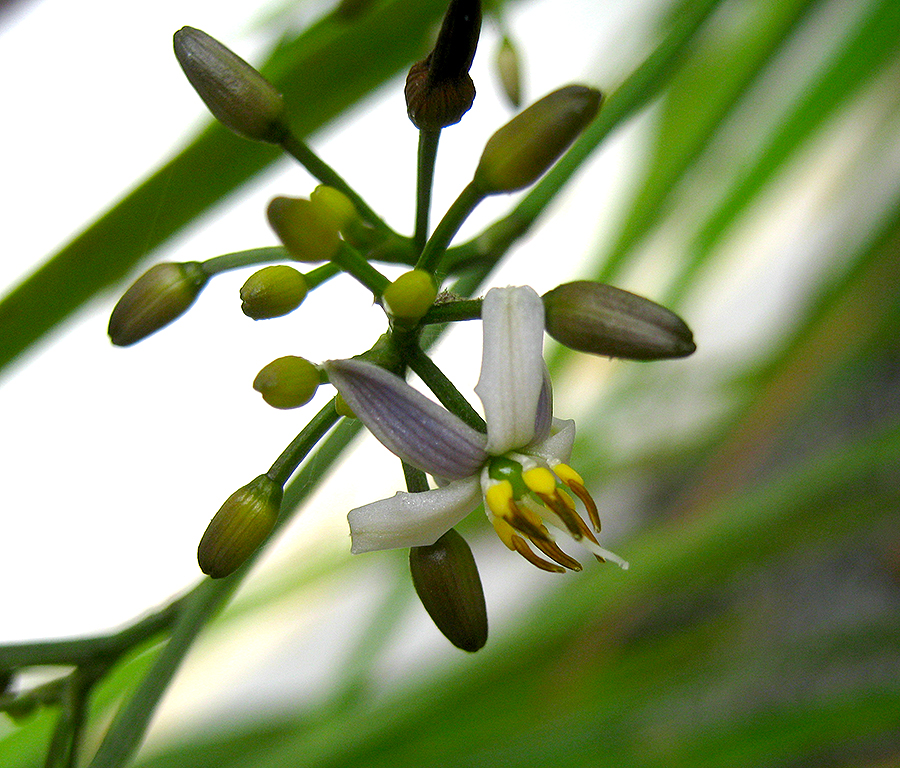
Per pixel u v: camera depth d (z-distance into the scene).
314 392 0.18
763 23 0.28
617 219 0.32
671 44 0.21
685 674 0.29
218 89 0.19
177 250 0.43
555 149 0.18
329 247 0.18
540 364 0.18
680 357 0.18
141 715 0.19
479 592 0.19
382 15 0.22
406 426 0.18
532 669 0.29
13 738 0.23
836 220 0.43
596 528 0.19
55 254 0.22
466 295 0.20
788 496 0.25
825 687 0.30
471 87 0.19
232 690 0.45
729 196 0.31
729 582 0.37
